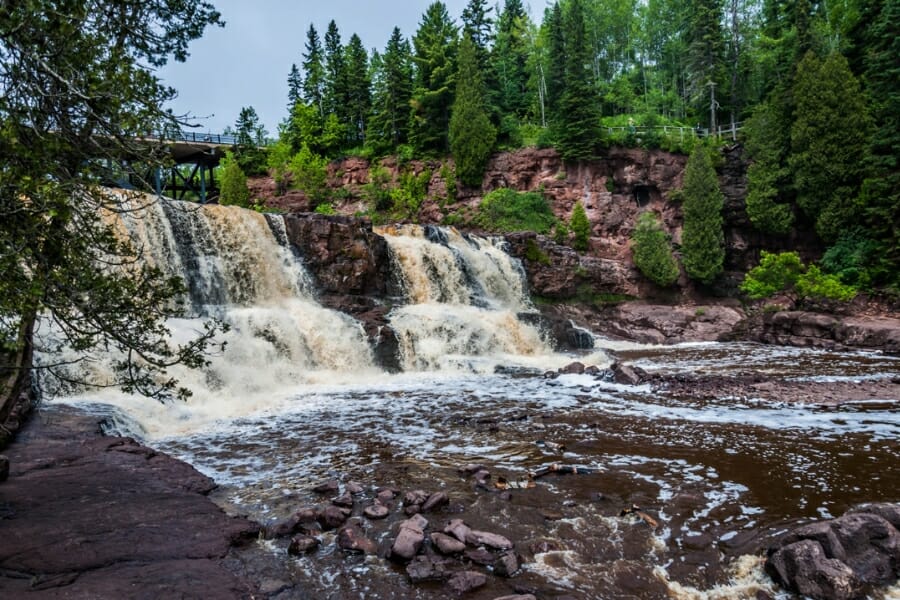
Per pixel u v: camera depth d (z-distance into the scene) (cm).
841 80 3759
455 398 1661
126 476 831
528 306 3519
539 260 3616
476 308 2947
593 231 4244
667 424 1280
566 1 6925
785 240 4122
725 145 4306
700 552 644
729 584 575
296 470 973
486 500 813
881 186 3438
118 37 509
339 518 723
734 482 881
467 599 537
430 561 608
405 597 545
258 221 2500
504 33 7394
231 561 606
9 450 929
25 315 487
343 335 2227
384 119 5294
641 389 1727
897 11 3594
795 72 4175
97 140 464
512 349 2709
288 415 1441
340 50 7575
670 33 7469
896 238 3319
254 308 2206
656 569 605
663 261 3869
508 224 4162
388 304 2705
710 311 3634
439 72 4966
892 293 3256
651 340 3291
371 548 648
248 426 1319
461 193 4684
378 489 863
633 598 546
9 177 391
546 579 580
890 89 3612
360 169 5072
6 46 424
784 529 698
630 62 7675
